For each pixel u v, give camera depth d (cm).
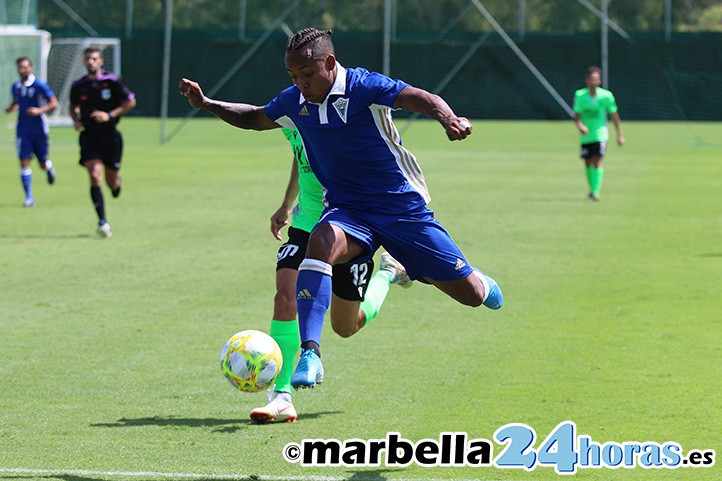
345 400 2294
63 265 4059
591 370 2547
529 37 14888
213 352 2723
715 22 15050
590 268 4031
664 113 14738
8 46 14050
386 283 2252
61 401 2270
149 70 15262
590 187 6412
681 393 2338
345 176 2005
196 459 1892
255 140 12069
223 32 15138
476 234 4916
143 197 6444
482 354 2716
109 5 15525
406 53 15150
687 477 1834
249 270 3966
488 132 13288
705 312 3238
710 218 5534
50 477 1788
